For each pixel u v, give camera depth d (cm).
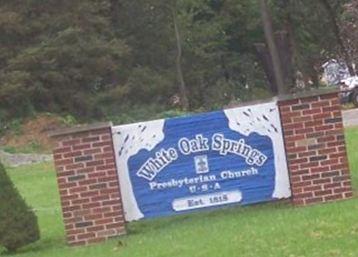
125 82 4694
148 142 1341
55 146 1316
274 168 1355
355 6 5244
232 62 6047
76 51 4256
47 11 4338
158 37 5234
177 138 1344
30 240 1273
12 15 4147
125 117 4344
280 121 1355
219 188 1348
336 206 1274
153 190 1341
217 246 1102
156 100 4878
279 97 1350
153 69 5153
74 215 1315
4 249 1271
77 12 4362
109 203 1318
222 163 1348
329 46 6256
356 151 2009
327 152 1350
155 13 5241
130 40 5034
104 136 1321
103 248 1227
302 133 1348
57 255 1220
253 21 6084
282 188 1355
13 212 1266
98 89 4609
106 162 1320
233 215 1357
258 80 6122
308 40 6234
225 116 1352
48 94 4247
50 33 4303
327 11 5828
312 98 1348
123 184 1335
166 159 1342
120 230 1318
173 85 5225
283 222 1203
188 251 1098
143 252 1140
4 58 4209
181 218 1417
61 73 4259
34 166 2805
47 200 1845
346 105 4916
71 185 1316
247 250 1055
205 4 5903
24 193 2002
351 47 5628
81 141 1318
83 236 1314
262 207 1388
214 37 5791
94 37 4394
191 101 5541
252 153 1353
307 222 1171
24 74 4066
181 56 5400
